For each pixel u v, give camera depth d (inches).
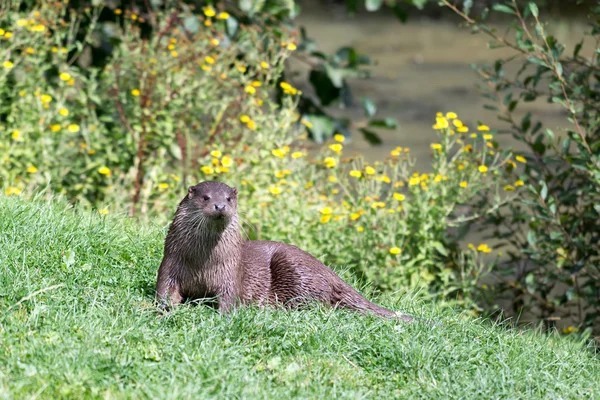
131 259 365.1
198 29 553.3
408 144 915.4
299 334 310.3
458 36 1402.6
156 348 288.5
